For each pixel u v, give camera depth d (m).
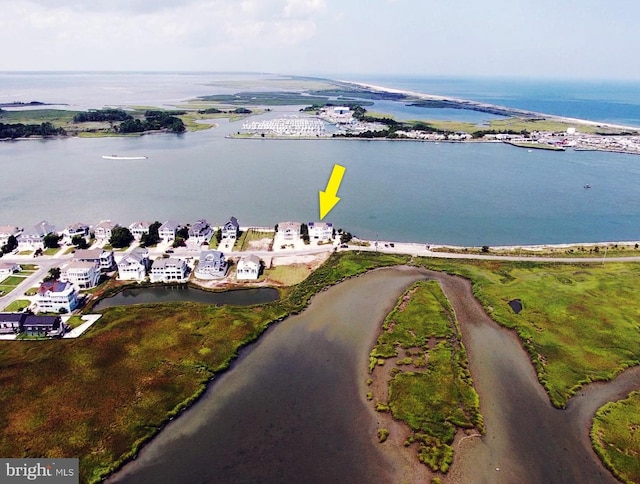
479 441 80.94
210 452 77.44
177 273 139.75
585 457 78.19
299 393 92.12
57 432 79.75
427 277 144.50
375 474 73.81
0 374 92.94
